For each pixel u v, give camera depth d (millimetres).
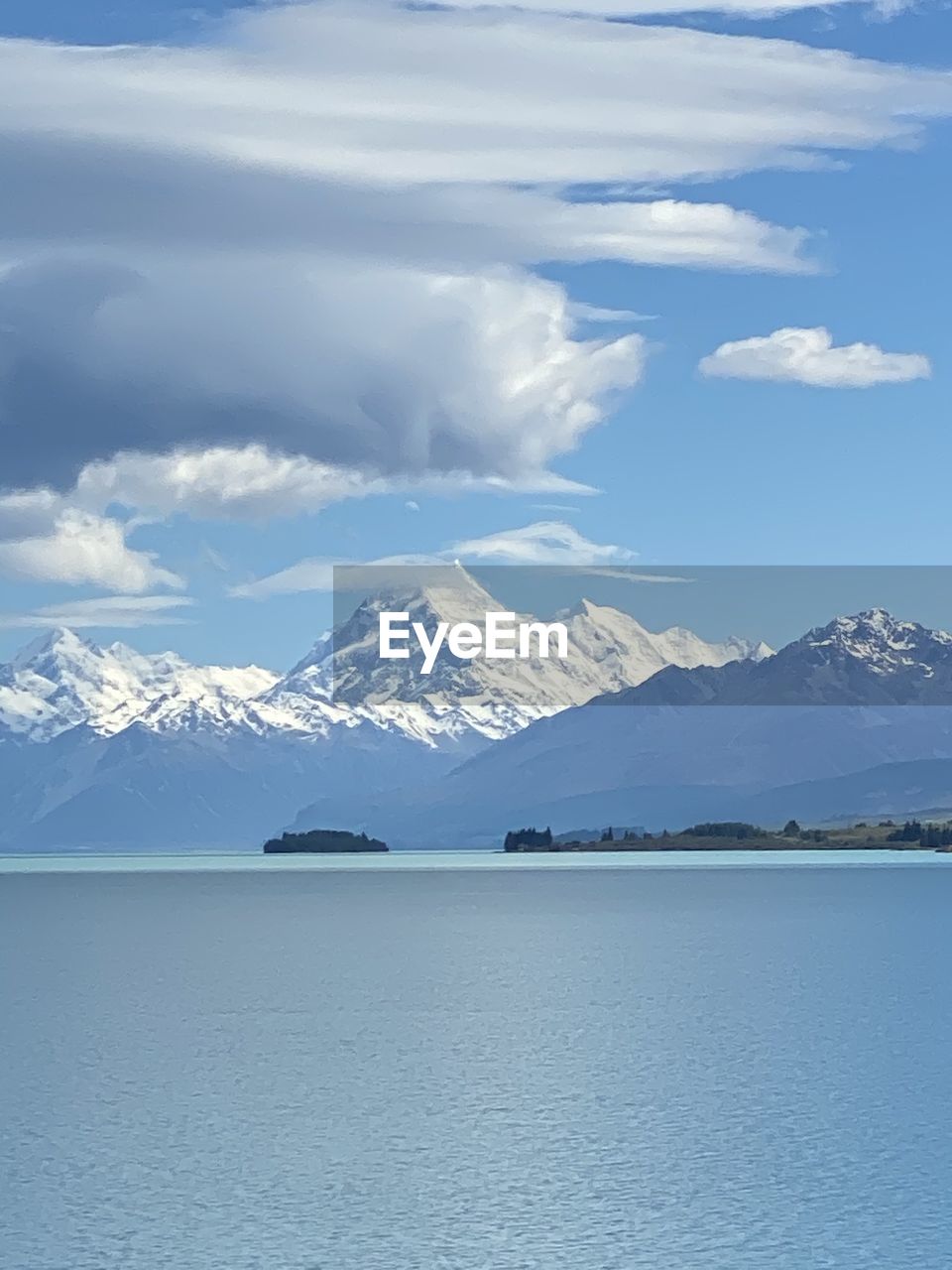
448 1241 61750
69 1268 58812
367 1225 64000
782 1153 75438
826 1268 58000
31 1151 77250
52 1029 122625
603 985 155250
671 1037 115188
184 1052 109562
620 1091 92375
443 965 182000
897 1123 82125
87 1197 68562
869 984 153250
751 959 185375
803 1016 126875
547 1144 78062
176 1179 71562
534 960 188000
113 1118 85312
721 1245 60906
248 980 165125
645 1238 61938
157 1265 59031
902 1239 61188
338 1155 76062
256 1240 62031
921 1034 115625
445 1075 99000
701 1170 72250
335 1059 106000
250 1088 94438
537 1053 108062
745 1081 95188
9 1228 63812
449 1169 73062
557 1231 62938
